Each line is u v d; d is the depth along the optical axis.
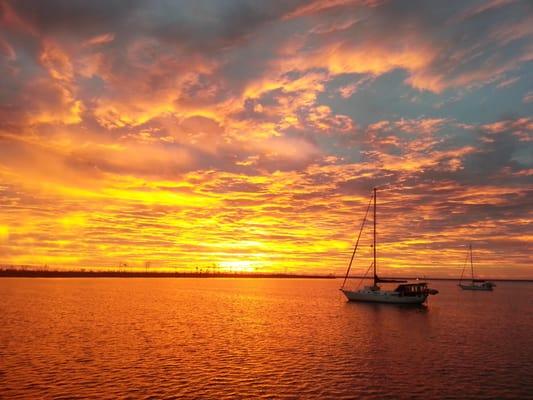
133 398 26.20
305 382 29.97
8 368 32.62
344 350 41.28
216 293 153.88
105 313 73.31
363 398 26.66
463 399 26.61
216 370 33.00
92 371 32.12
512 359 37.50
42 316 67.12
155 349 40.84
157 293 144.88
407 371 33.09
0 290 147.88
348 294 100.50
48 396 26.25
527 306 101.56
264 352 40.00
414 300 91.44
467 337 49.94
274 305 97.12
